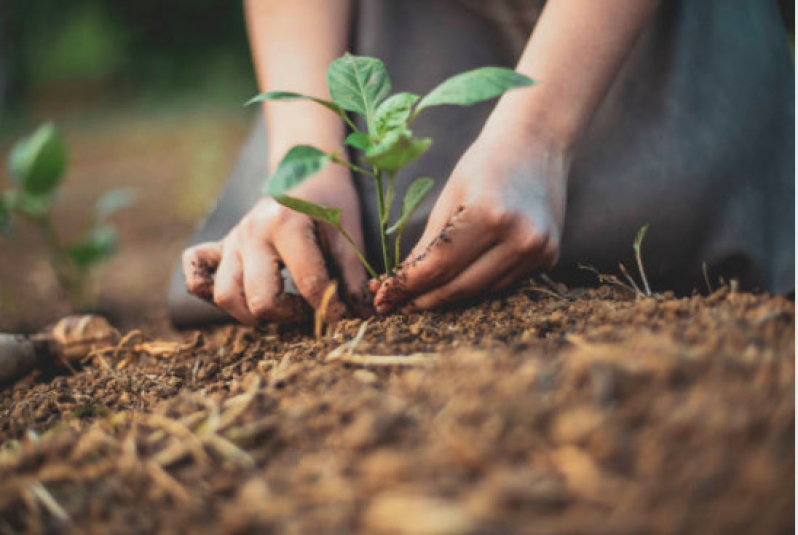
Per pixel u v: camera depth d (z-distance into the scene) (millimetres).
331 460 501
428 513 437
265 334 736
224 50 5699
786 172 826
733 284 649
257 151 919
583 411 488
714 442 470
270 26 830
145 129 3611
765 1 869
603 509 442
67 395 681
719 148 778
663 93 785
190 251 754
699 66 796
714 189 771
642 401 494
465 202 645
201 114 4164
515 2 812
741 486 450
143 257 1475
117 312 1128
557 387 510
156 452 543
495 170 655
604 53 693
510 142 670
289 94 618
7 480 538
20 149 1062
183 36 5723
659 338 545
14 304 1208
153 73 5488
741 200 779
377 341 639
